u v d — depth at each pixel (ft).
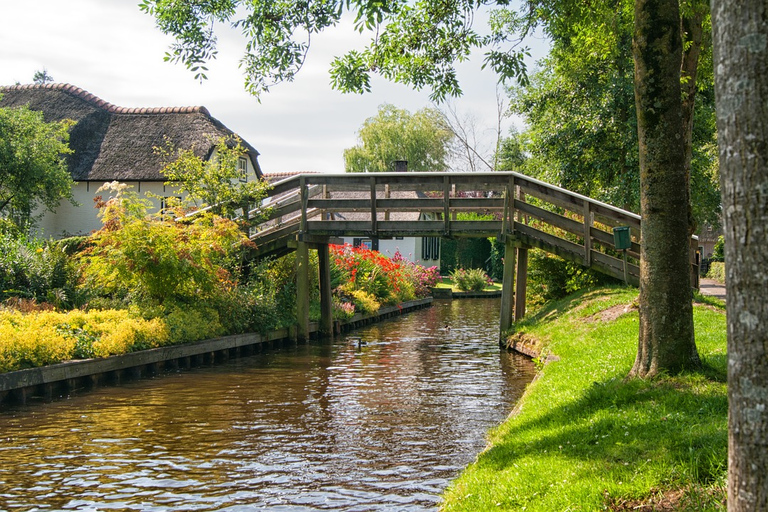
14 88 126.52
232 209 67.62
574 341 44.57
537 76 91.81
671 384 25.45
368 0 32.30
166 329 51.13
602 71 81.20
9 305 51.78
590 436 21.58
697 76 57.98
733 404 11.73
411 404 37.93
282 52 39.99
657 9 26.35
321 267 71.67
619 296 54.44
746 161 11.37
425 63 46.29
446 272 179.11
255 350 60.85
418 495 23.29
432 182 63.46
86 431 32.27
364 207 65.36
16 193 96.94
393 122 198.08
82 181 114.11
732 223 11.59
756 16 11.30
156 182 113.19
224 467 26.76
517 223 62.28
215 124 124.67
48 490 24.29
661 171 26.76
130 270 53.36
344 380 45.78
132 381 45.42
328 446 29.53
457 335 73.56
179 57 39.78
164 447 29.58
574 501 17.03
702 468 17.46
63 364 41.39
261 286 65.72
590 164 86.12
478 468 22.24
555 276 71.51
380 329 80.23
